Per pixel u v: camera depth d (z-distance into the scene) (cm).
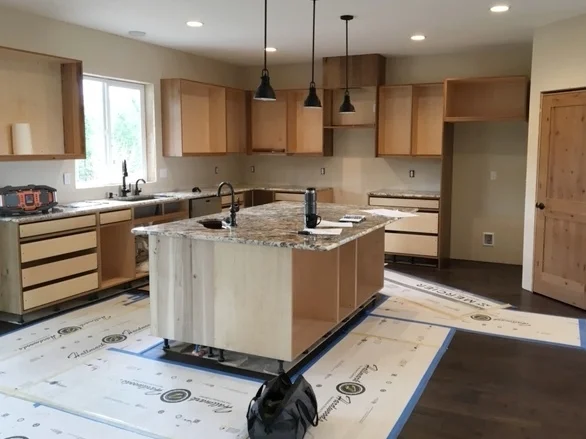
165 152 653
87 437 265
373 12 475
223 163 777
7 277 429
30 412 290
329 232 353
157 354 371
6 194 430
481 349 386
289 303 330
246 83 793
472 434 271
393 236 670
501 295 528
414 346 390
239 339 346
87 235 480
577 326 436
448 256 691
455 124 679
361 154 736
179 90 635
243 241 329
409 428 276
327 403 303
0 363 355
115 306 482
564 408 299
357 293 472
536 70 525
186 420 282
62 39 515
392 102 704
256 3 449
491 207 675
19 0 439
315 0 438
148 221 554
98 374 338
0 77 466
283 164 789
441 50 653
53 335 407
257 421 257
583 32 471
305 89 720
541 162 520
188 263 355
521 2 438
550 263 516
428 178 703
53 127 516
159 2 446
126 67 591
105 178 590
